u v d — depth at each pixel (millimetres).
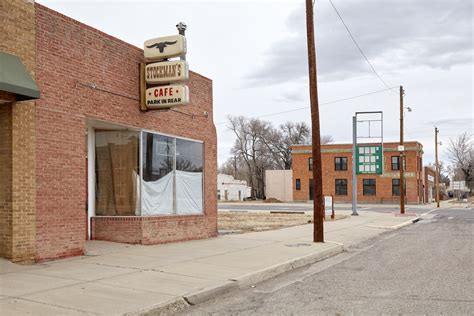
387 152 65250
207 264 11375
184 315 7398
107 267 10547
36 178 10805
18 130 10375
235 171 102312
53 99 11328
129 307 7266
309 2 17062
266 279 10500
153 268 10602
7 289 8164
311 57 17000
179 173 16453
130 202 14570
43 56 11102
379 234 21797
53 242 11227
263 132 91750
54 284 8656
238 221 29281
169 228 15500
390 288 9195
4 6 10172
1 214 10359
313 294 8742
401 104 36469
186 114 16797
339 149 67375
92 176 14672
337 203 66062
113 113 13266
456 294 8594
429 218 34656
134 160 14484
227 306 7941
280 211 41469
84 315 6773
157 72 14125
